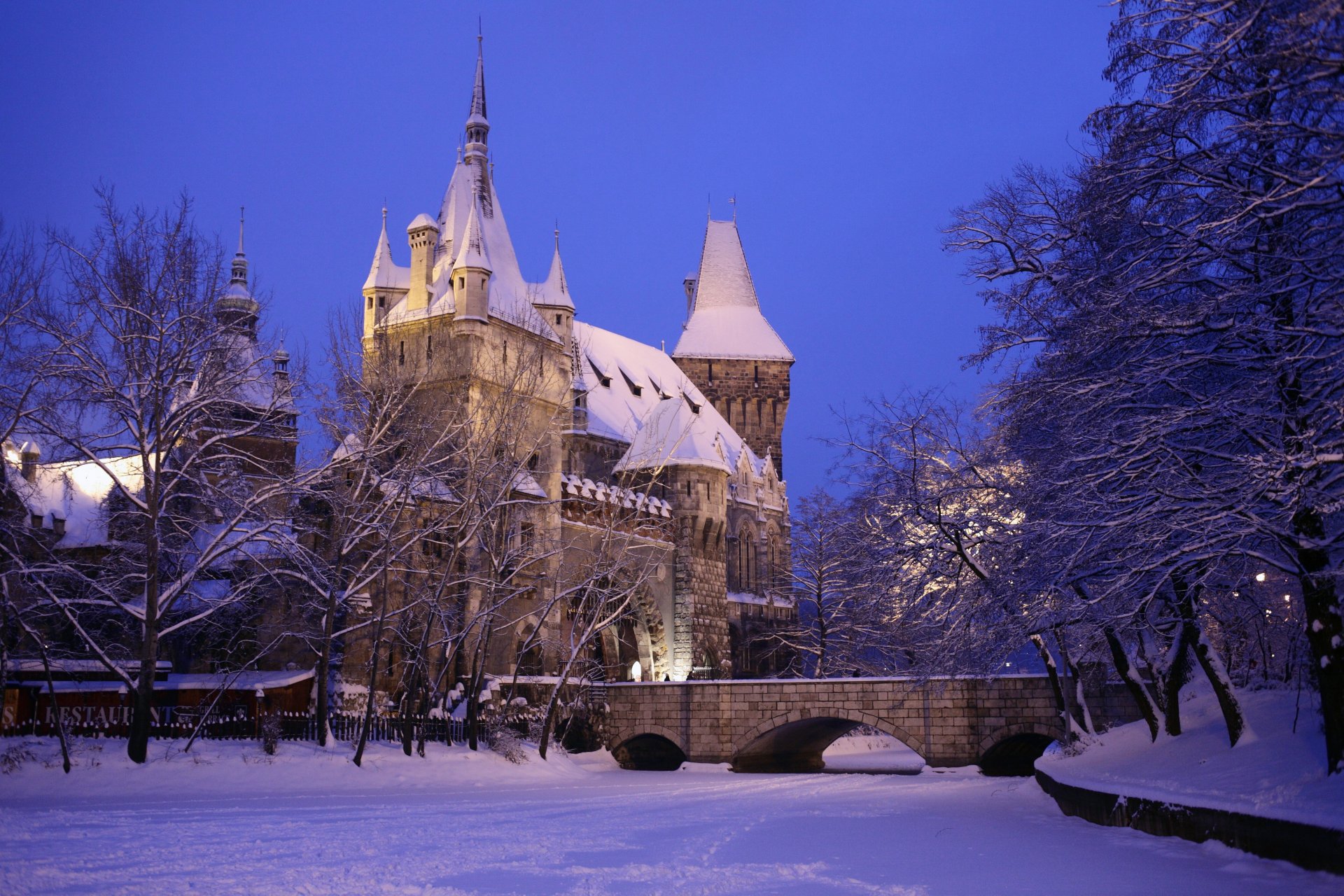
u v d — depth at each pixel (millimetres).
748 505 102125
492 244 75750
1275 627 34031
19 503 46562
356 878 18156
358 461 47625
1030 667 66750
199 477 42406
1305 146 16766
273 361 47812
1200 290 20344
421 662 48969
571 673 68562
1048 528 22438
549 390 73750
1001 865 20344
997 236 29203
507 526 55219
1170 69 19266
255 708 51469
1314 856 18188
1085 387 21438
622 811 32875
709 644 88312
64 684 51750
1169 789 24672
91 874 18109
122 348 39000
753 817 30875
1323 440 19031
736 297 121375
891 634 60281
